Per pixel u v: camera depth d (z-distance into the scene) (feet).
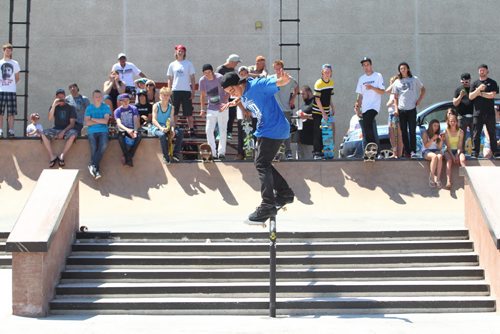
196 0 60.70
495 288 27.22
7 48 44.09
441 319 25.99
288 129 26.91
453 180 41.73
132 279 28.71
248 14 60.64
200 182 42.29
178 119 51.60
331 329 24.30
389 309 27.14
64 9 60.64
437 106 48.49
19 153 43.27
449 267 29.17
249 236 30.91
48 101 60.13
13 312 26.48
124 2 60.64
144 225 35.83
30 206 28.66
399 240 30.81
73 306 27.17
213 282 28.68
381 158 42.14
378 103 42.47
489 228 27.07
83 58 60.49
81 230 31.48
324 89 42.83
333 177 42.06
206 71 42.98
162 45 60.49
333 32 60.59
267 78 26.23
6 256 32.14
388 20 60.64
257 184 42.16
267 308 27.14
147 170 42.65
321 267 29.32
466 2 60.70
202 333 23.72
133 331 24.12
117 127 43.70
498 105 47.57
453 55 60.49
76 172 31.19
